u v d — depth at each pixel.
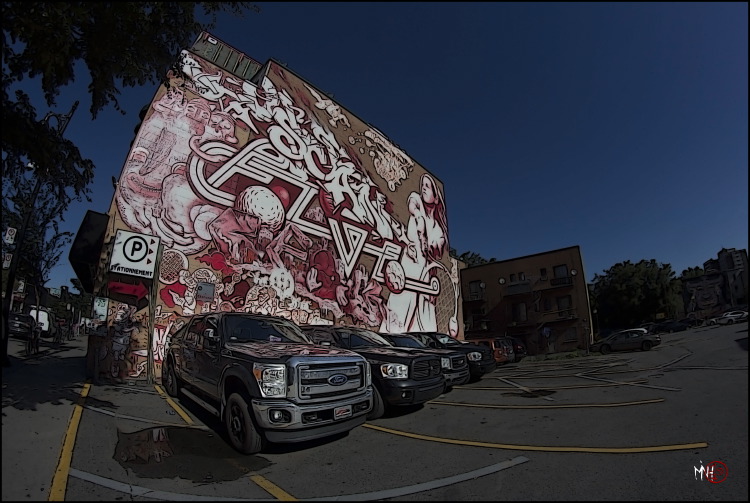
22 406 5.61
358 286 16.72
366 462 4.84
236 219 12.16
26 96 5.71
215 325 6.52
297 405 4.93
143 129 10.50
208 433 5.79
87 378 8.65
